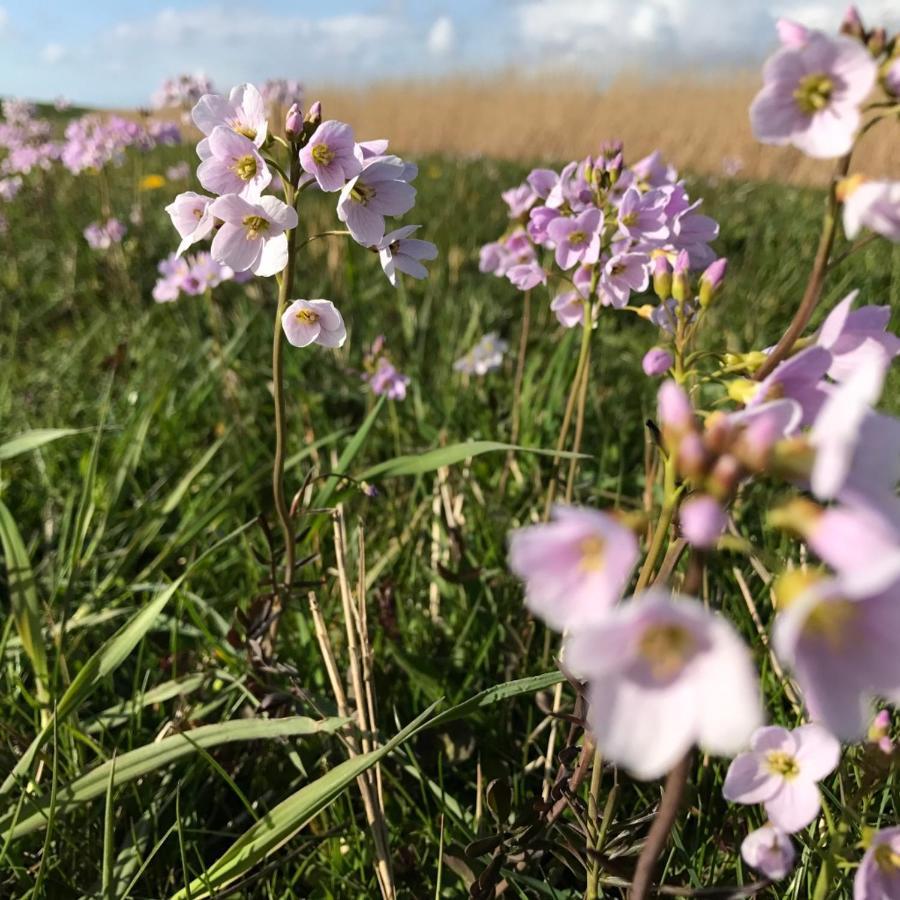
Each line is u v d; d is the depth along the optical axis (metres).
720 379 0.17
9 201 0.78
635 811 0.19
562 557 0.10
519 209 0.33
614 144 0.27
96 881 0.20
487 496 0.34
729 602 0.25
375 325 0.50
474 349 0.43
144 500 0.33
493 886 0.17
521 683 0.18
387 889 0.18
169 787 0.22
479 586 0.28
